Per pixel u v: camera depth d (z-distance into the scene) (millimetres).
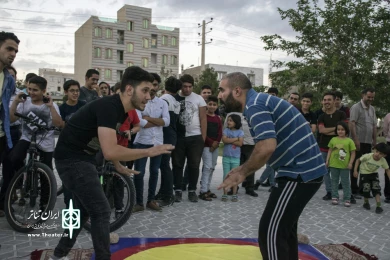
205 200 6102
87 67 54906
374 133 6887
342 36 12562
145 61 57531
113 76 55000
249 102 2701
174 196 5891
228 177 2609
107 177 4234
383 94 12219
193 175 5914
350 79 12047
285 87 12938
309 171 2648
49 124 4605
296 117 2705
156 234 4293
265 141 2533
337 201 6176
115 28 54594
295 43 13328
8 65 3635
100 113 2650
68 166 2811
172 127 5613
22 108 4523
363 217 5445
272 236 2617
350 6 12656
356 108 6711
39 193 4332
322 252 3797
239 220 5008
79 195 2799
